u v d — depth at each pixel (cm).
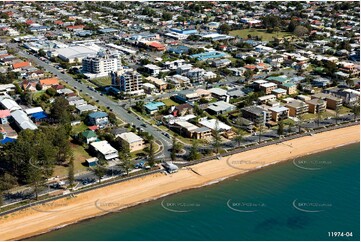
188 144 17875
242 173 15912
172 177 15438
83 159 16525
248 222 13000
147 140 17900
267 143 18062
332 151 17800
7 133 18150
